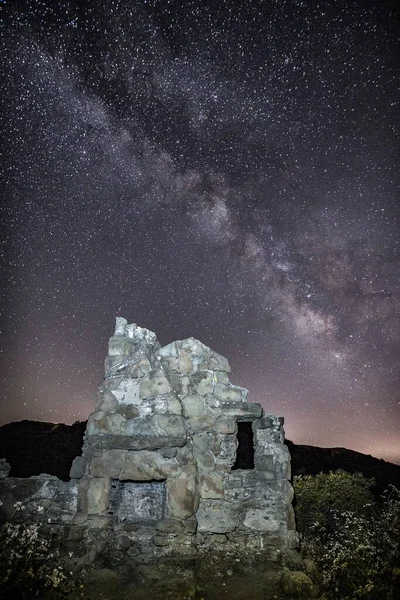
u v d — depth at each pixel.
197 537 6.00
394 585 5.21
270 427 6.76
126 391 6.82
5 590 4.59
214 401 6.88
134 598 4.88
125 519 6.55
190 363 7.16
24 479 6.36
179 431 6.48
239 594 5.05
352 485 8.48
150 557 5.77
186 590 4.97
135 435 6.43
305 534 7.47
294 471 12.17
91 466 6.30
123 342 7.32
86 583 5.14
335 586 5.34
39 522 6.02
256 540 6.02
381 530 6.38
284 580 5.12
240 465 10.52
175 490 6.20
